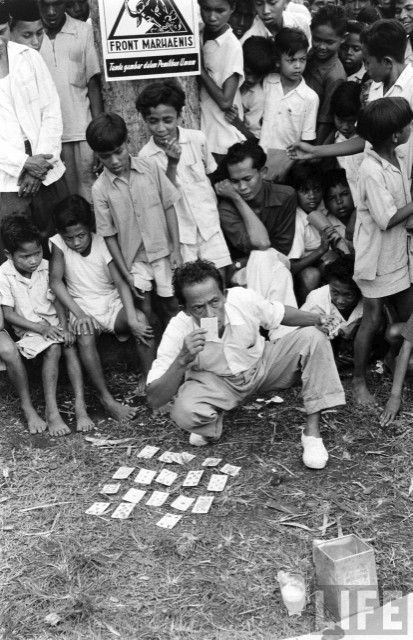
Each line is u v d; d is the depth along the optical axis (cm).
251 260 480
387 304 489
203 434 415
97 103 541
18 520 371
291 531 353
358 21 607
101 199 465
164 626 304
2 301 460
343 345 496
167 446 427
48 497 387
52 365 455
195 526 360
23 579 332
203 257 500
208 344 400
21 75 473
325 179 523
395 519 358
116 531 360
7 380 496
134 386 491
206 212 495
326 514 363
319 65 567
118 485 393
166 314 502
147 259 479
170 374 386
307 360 399
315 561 316
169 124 469
